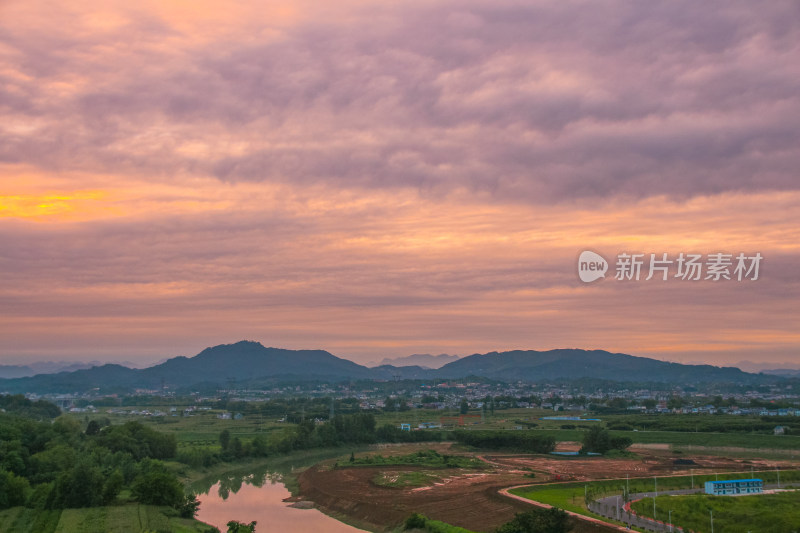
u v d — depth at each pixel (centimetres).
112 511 14088
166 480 15475
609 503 15825
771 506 13775
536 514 12519
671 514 13638
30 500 14612
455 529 13062
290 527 15562
